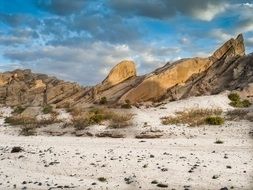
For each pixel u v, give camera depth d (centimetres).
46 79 7212
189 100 4197
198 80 5559
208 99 4162
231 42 5991
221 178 1380
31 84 6962
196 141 2306
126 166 1598
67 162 1706
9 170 1603
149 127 2933
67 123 3216
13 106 5588
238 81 5100
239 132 2555
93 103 5403
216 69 5675
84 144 2278
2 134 3062
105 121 3167
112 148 2052
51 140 2570
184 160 1681
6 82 7244
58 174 1527
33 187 1332
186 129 2773
